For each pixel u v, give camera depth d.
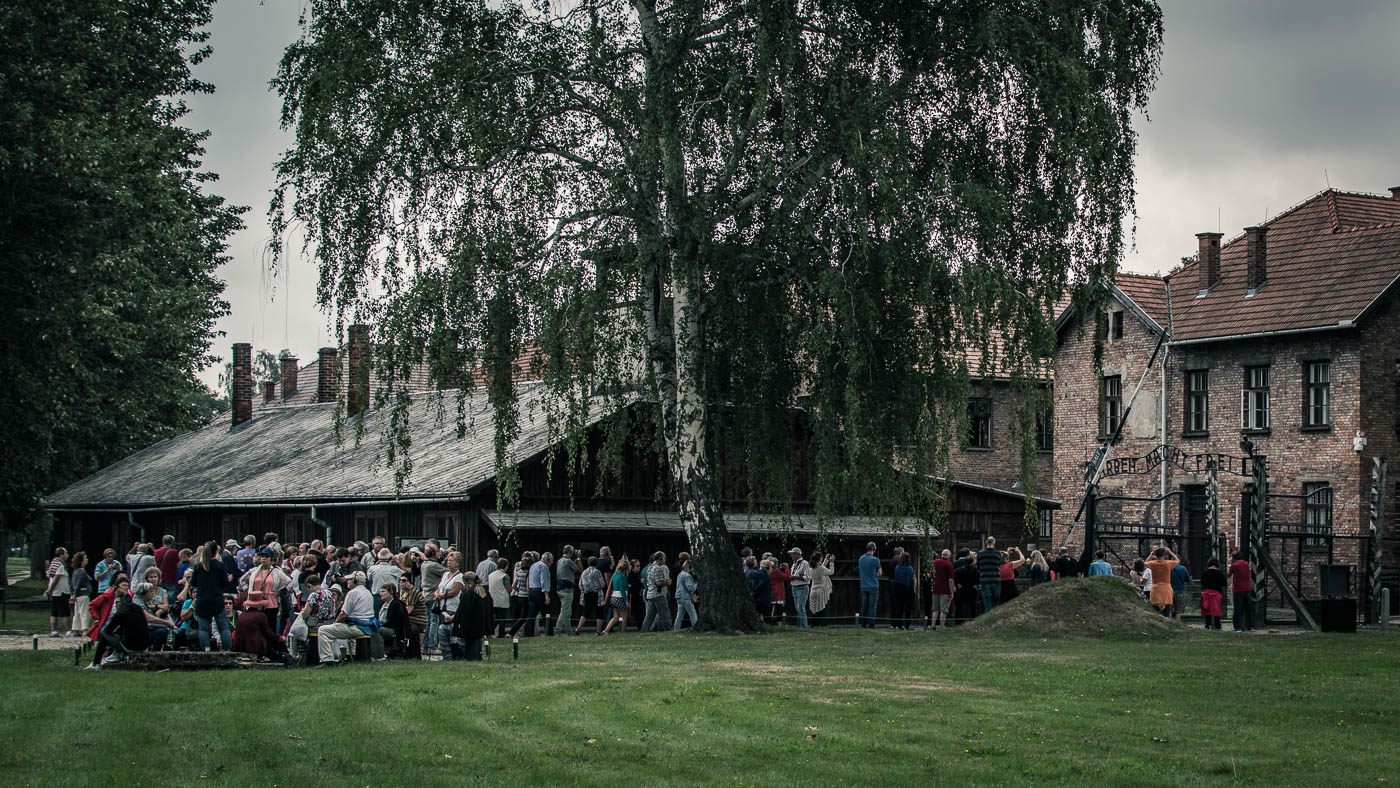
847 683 16.20
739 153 21.59
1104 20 21.09
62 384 31.25
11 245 30.02
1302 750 12.04
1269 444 40.38
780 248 22.48
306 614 19.47
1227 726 13.24
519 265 22.44
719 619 24.89
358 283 22.62
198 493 42.00
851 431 20.80
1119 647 21.80
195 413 49.19
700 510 24.69
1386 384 38.53
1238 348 41.59
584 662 18.95
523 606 27.38
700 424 24.19
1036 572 31.09
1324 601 26.59
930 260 20.61
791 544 34.59
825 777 10.84
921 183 21.38
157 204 33.41
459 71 22.06
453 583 20.11
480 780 10.73
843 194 20.66
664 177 21.20
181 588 26.16
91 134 30.22
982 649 21.28
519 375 25.31
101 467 52.28
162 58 36.25
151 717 13.45
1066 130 20.17
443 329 22.00
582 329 22.55
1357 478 37.88
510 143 22.17
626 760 11.52
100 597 20.77
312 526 36.97
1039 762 11.39
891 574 35.12
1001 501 41.00
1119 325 45.88
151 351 38.69
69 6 30.98
